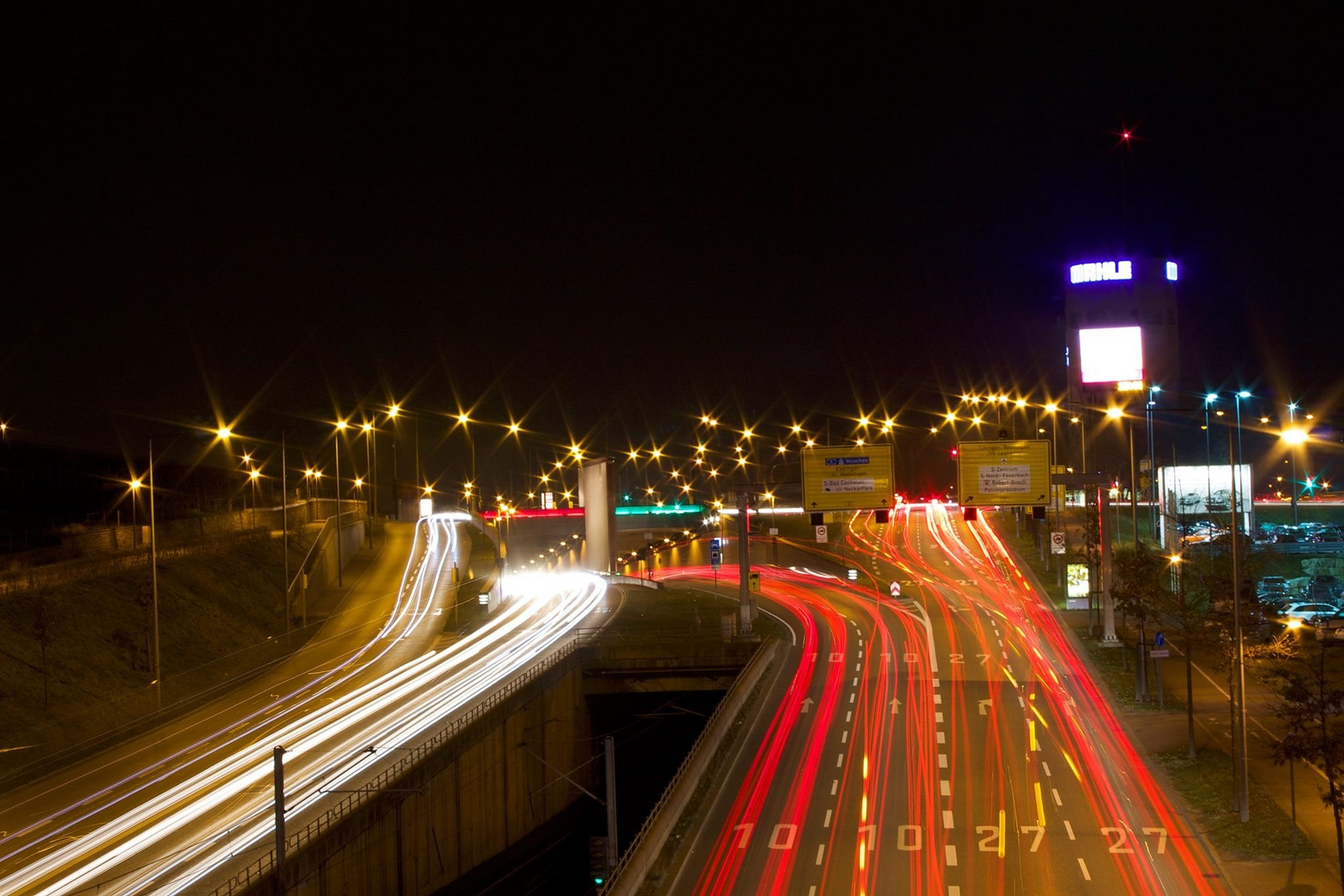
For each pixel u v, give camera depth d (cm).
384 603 11544
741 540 8700
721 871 3953
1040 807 4584
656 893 3762
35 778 5359
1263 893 3606
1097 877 3800
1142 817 4434
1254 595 5078
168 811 4759
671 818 4356
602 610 10612
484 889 5869
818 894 3716
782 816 4562
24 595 6956
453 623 10250
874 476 6438
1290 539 12300
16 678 6184
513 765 6444
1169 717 6056
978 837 4238
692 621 9538
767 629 9150
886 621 9506
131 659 7181
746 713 6419
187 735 6200
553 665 7306
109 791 5088
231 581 9725
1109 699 6525
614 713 8406
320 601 11562
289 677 7962
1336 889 3616
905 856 4053
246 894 3759
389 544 16475
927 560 13325
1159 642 6325
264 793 4950
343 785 4962
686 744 8419
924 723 6047
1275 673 4069
